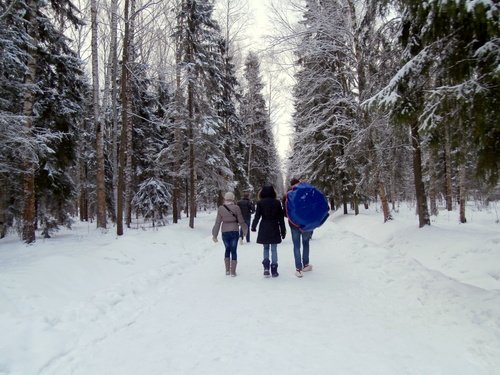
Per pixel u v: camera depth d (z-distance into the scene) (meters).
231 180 24.48
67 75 14.92
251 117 32.69
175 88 19.83
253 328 4.78
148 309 5.93
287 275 7.67
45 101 14.22
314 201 7.38
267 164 37.81
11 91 11.18
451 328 4.37
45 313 5.33
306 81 17.95
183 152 21.33
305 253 7.89
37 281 6.45
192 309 5.77
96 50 15.56
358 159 18.53
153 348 4.35
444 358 3.72
